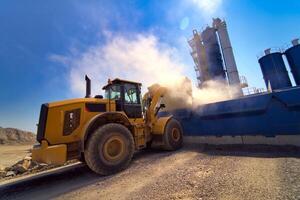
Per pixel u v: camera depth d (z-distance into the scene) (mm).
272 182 2949
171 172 4324
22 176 7176
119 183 4160
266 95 5648
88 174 5477
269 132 5582
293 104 5074
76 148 5141
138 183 3943
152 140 7258
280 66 18078
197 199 2760
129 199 3162
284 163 3852
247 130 6090
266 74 18797
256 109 5805
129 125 6086
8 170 8344
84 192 3939
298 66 16953
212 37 23734
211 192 2928
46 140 4793
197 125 7543
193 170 4207
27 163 8633
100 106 5711
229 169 3938
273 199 2422
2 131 51281
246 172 3598
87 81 6262
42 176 6258
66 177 5562
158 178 4039
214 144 6938
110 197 3408
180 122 8070
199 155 5715
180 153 6371
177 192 3129
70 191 4160
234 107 6348
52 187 4742
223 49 23688
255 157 4641
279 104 5422
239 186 2986
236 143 6344
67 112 5164
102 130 5051
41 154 4688
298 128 5055
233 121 6453
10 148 30406
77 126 5191
